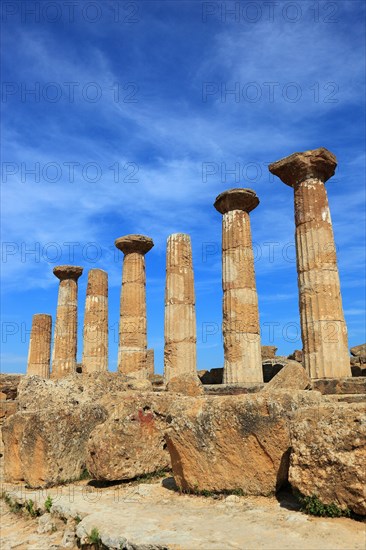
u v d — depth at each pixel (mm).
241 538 5059
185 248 18188
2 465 11609
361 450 5629
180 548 4848
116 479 8383
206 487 7184
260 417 6855
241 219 15523
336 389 11414
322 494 5801
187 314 17438
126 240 21578
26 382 11711
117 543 5277
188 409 7621
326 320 12312
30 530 6852
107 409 9945
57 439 8820
